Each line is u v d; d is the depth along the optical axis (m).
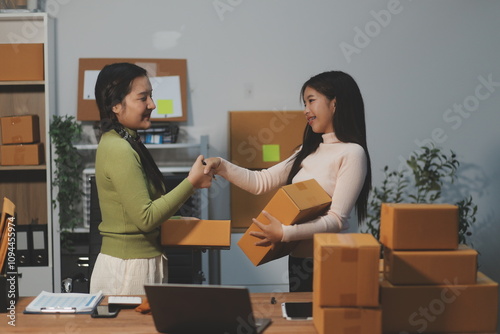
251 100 4.43
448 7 4.40
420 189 4.30
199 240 2.47
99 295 2.34
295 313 2.16
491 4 4.40
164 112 4.34
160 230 2.51
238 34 4.38
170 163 4.45
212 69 4.40
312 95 2.67
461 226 4.12
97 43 4.34
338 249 1.91
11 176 4.42
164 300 1.93
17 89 4.36
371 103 4.45
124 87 2.43
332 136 2.67
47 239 4.16
